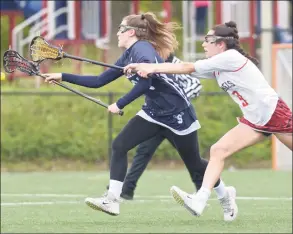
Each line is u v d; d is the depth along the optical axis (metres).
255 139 18.92
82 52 51.28
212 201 25.31
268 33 36.34
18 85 45.03
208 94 37.75
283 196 26.91
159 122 20.03
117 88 39.88
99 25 49.16
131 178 25.02
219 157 18.97
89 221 20.69
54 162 37.94
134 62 19.64
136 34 19.86
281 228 19.08
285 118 18.73
